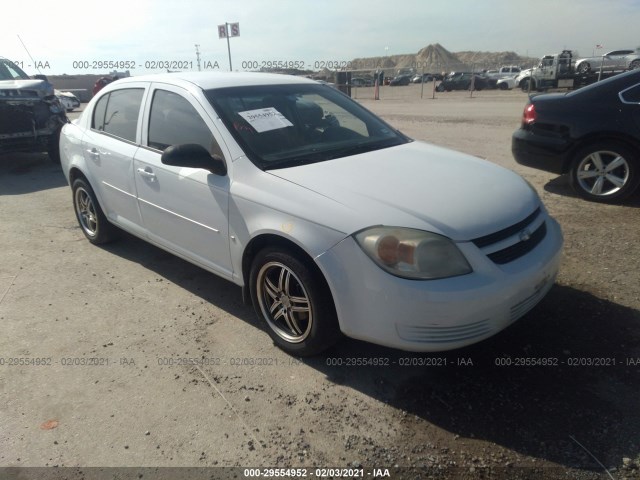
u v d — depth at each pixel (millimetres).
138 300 3885
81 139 4723
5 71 9781
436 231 2533
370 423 2559
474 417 2568
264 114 3551
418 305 2469
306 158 3307
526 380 2814
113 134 4367
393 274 2508
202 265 3625
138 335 3404
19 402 2781
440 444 2414
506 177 3291
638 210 5367
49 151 9055
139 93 4117
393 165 3266
